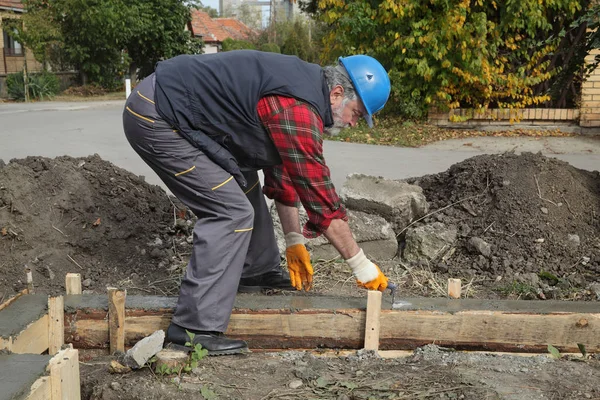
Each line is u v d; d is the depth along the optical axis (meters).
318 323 3.65
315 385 3.11
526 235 5.08
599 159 10.96
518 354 3.62
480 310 3.63
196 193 3.36
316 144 3.17
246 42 41.69
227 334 3.67
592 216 5.34
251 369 3.27
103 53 29.81
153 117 3.24
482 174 5.67
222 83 3.19
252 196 3.98
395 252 5.06
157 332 3.28
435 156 11.23
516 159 5.73
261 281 4.16
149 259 5.00
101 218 5.07
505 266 4.84
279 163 3.44
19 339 3.28
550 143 12.62
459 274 4.83
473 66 12.99
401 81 13.95
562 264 4.89
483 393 2.99
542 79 13.42
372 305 3.56
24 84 25.61
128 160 9.91
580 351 3.58
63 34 29.09
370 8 13.76
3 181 4.79
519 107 13.80
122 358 3.26
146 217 5.41
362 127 13.94
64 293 4.18
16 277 4.48
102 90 29.81
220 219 3.37
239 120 3.22
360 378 3.19
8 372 2.73
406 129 13.80
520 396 2.97
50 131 13.65
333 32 14.86
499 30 13.12
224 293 3.38
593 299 4.35
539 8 12.76
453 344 3.65
